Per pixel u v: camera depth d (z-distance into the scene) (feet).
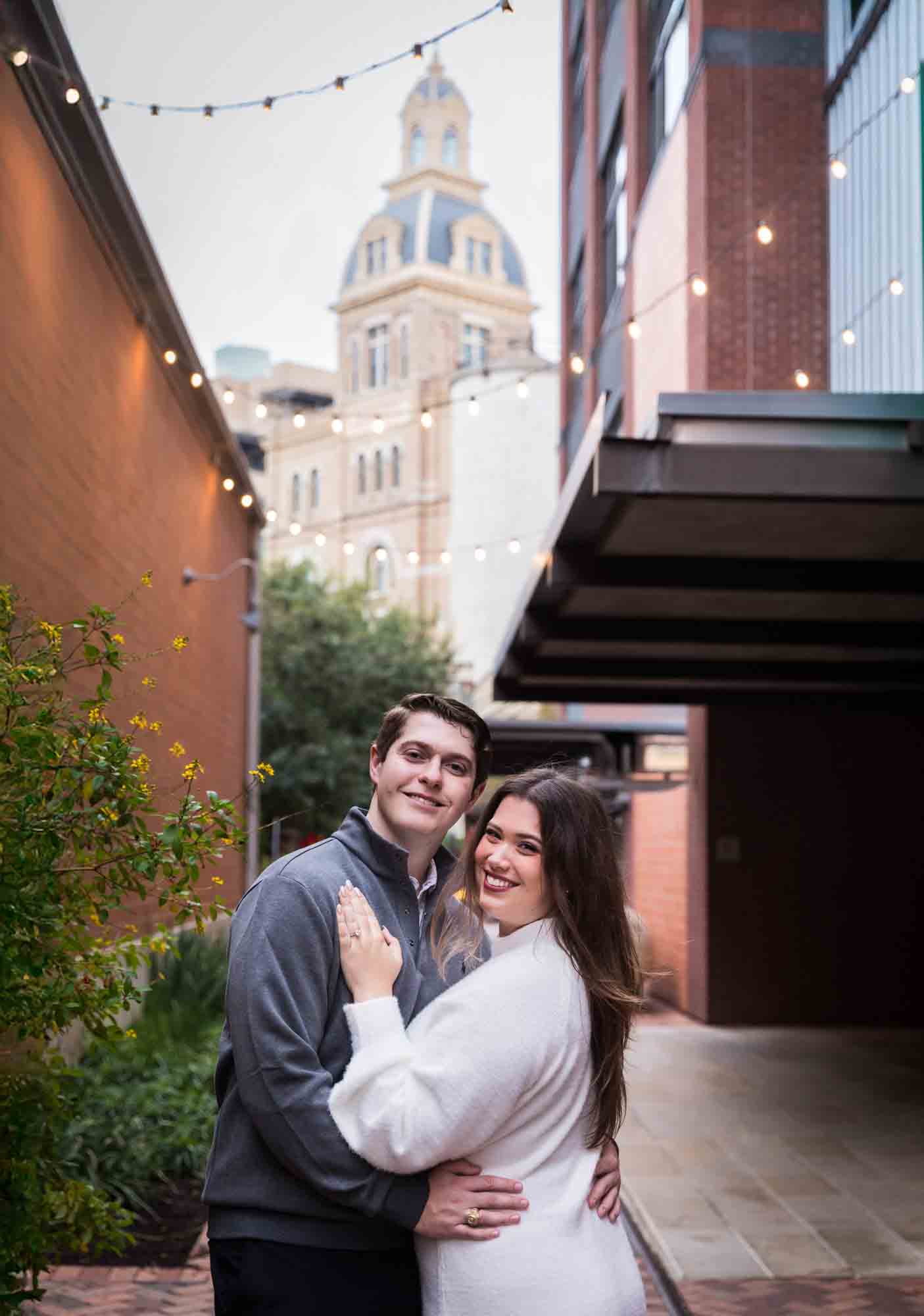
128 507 25.16
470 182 187.01
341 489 172.55
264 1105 7.20
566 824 7.54
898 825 41.52
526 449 149.89
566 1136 7.30
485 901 7.64
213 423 34.45
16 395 17.54
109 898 11.09
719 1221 18.25
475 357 180.14
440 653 81.51
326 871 7.81
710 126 35.78
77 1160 17.47
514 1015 7.08
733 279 35.40
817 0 36.27
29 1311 13.55
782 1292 15.26
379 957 7.48
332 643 71.41
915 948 41.19
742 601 28.19
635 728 52.47
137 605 26.09
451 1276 7.03
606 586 25.32
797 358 35.24
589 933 7.48
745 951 40.93
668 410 18.76
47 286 19.24
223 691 40.40
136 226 23.02
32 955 10.48
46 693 12.41
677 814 48.14
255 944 7.46
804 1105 27.14
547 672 35.37
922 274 27.45
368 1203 7.03
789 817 41.32
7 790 10.34
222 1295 7.48
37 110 18.25
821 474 19.31
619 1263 7.29
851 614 29.91
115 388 23.99
